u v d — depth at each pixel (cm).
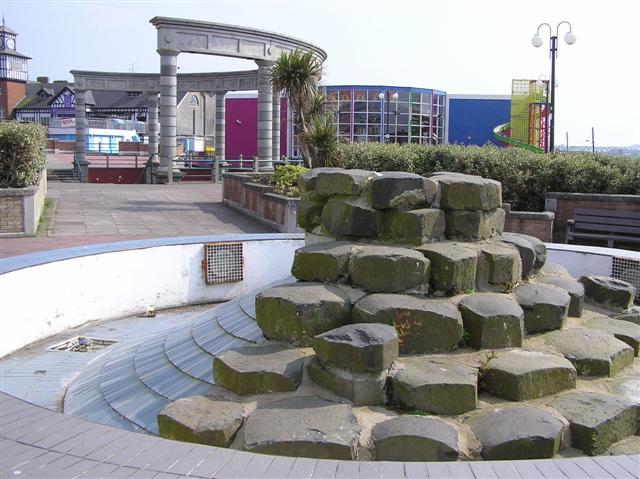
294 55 1802
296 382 415
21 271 754
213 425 369
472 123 4825
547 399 415
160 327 855
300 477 279
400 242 524
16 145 1380
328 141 1697
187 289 977
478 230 545
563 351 468
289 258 1032
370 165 1630
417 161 1572
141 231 1482
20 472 286
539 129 3491
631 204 1217
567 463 294
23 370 684
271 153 2825
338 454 344
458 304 474
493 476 280
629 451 379
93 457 299
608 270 840
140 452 304
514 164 1406
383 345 400
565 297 520
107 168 3484
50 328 811
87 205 1889
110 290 895
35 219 1383
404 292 482
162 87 2650
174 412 388
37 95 8119
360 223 534
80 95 3494
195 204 2031
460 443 362
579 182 1333
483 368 429
